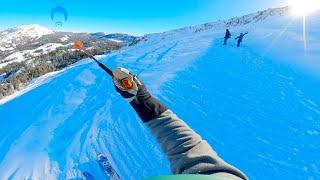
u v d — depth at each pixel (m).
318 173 13.08
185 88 23.06
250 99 20.67
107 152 15.82
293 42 37.78
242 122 17.58
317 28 48.41
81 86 30.78
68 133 19.16
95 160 15.32
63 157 16.25
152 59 36.88
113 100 23.12
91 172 14.52
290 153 14.53
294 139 15.69
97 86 29.58
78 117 21.47
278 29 51.59
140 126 17.67
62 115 22.78
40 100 29.89
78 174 14.58
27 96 33.56
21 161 16.72
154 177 0.91
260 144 15.34
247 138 15.94
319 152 14.49
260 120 17.72
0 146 20.20
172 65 31.27
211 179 0.93
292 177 13.00
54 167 15.53
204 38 48.72
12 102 33.31
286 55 31.02
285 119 17.77
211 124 17.47
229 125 17.25
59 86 32.97
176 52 38.22
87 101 25.23
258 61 29.44
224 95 21.53
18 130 22.62
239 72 26.25
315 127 16.78
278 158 14.21
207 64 29.00
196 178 0.92
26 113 27.36
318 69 25.73
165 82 24.61
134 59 39.12
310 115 18.14
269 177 13.12
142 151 15.49
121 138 16.89
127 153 15.49
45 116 23.47
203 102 20.48
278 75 25.00
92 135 17.78
